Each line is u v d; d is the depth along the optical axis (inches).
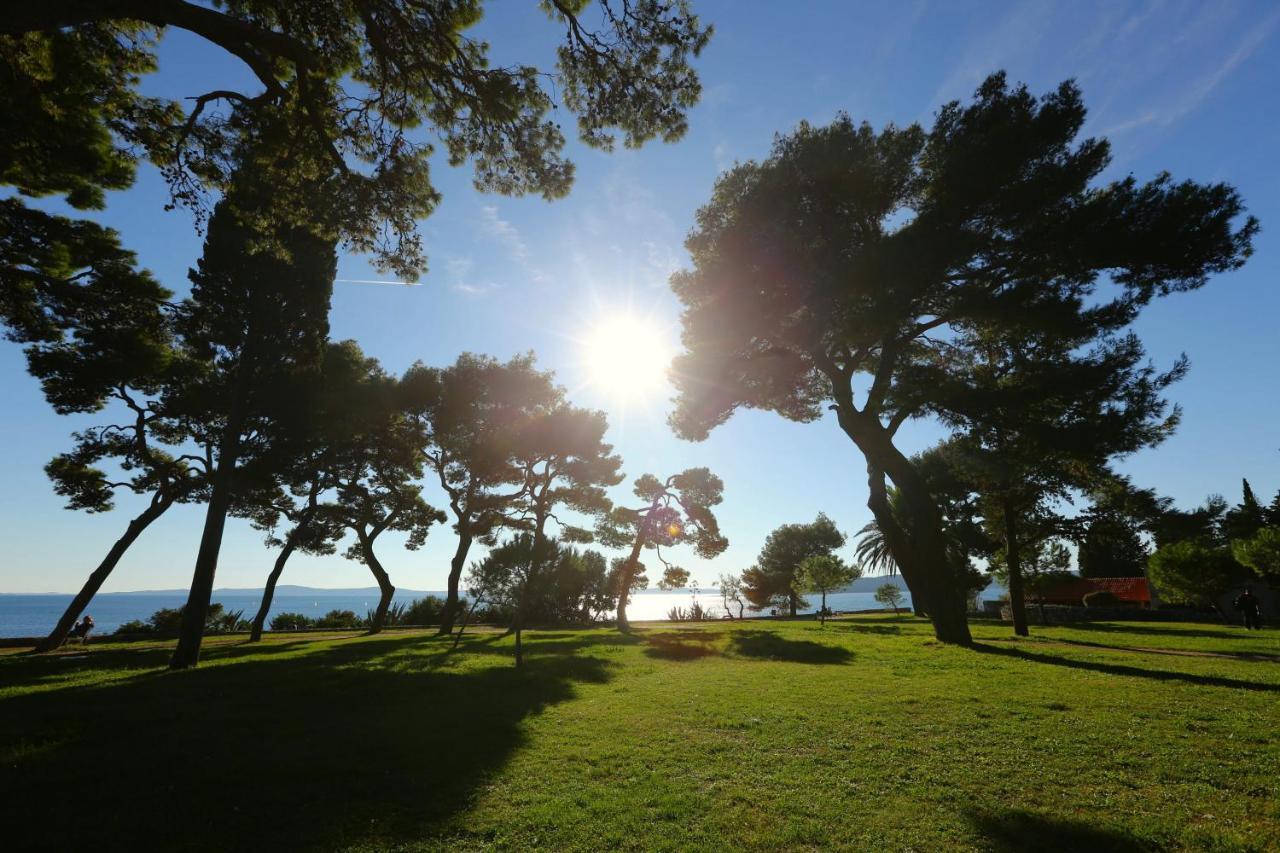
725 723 361.1
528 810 229.1
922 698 424.2
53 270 751.7
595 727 358.9
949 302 756.6
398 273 501.0
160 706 430.0
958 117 772.6
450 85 437.7
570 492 1385.3
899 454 874.1
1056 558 1694.1
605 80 436.8
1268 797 231.8
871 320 701.3
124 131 460.8
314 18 404.5
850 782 256.4
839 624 1444.4
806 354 888.3
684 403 978.7
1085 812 221.9
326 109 440.1
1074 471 928.3
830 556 1881.2
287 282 874.1
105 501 1091.9
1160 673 526.0
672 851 195.0
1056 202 703.7
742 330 818.8
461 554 1311.5
